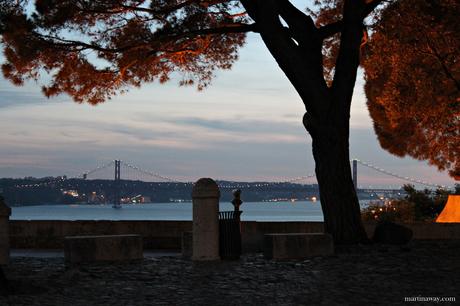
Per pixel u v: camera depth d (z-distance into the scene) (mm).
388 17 20031
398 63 23719
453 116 26172
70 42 17266
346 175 17203
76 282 12094
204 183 15141
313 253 15461
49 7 16062
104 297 10461
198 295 10617
